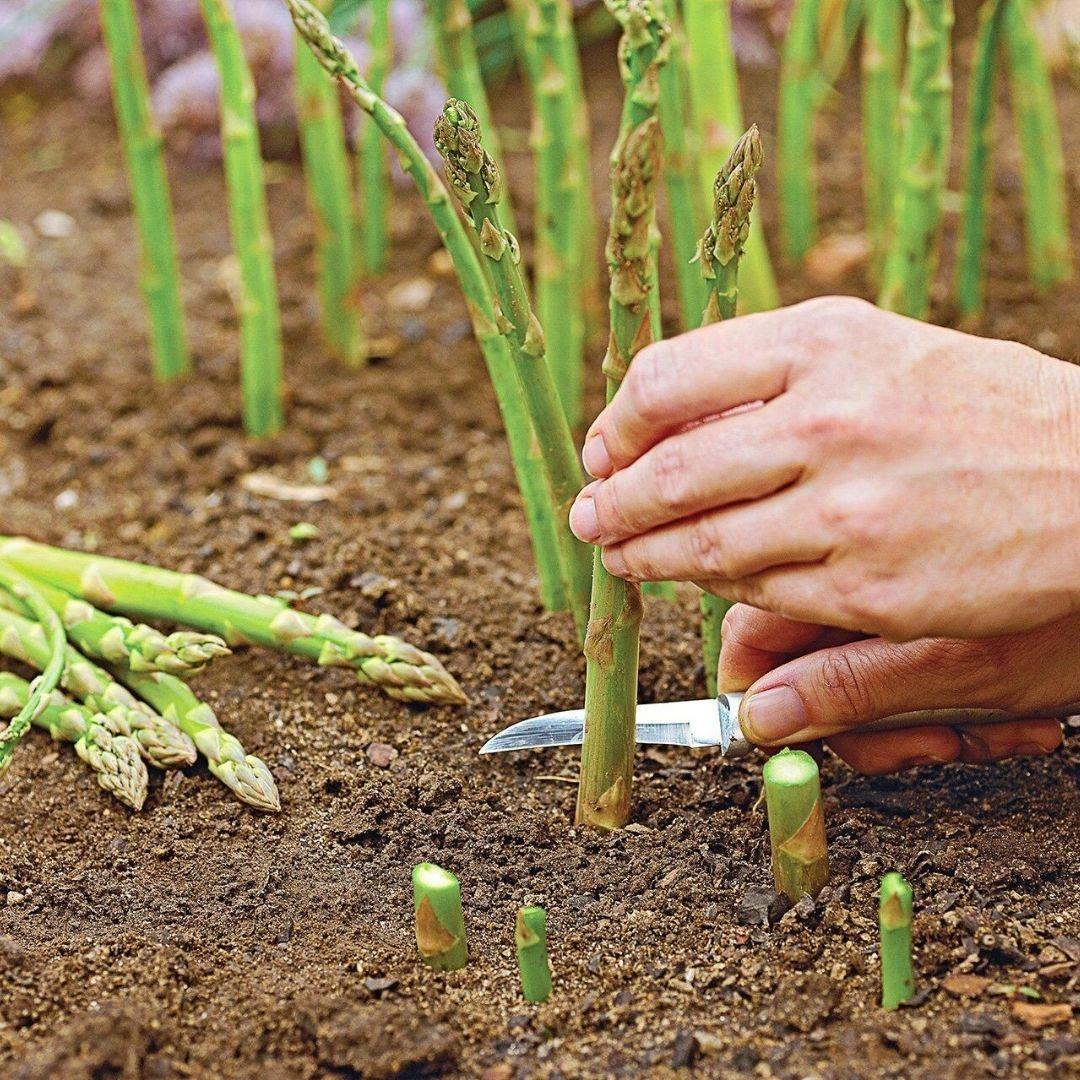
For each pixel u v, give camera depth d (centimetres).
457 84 117
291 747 107
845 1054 93
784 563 92
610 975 96
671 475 92
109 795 105
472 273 106
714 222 94
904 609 91
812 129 152
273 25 155
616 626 98
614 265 93
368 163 136
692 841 101
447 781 105
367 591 113
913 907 98
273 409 125
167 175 163
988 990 95
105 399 128
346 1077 94
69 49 179
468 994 96
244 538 119
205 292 141
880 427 90
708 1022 95
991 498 91
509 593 114
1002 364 92
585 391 130
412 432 127
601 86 177
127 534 119
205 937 99
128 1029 94
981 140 126
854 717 98
